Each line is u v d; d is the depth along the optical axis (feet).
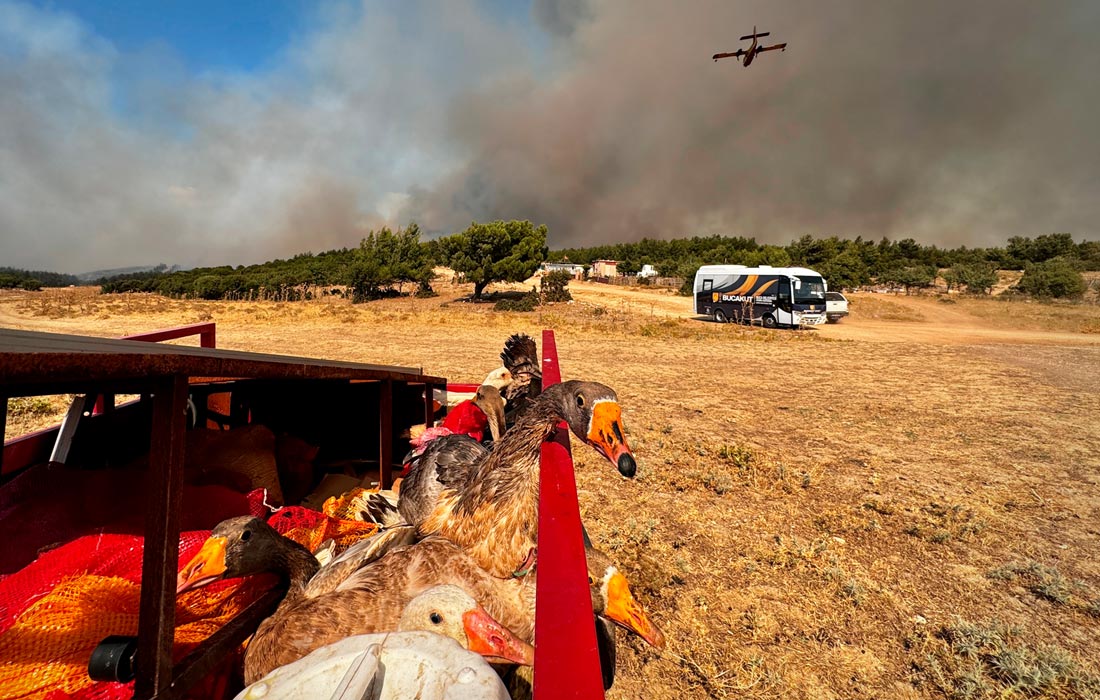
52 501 8.41
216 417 14.75
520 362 17.66
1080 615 12.63
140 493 8.86
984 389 41.19
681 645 11.25
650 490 19.47
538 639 3.51
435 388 18.99
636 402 34.58
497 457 7.84
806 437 27.27
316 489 13.84
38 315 89.51
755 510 18.01
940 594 13.38
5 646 5.59
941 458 24.17
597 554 7.75
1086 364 55.62
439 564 7.26
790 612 12.48
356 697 4.16
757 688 10.12
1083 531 17.06
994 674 10.60
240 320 87.71
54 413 25.59
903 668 10.79
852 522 17.25
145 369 4.58
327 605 6.56
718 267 101.60
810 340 75.05
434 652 4.76
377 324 85.66
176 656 6.23
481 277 144.25
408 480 11.34
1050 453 25.08
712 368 49.75
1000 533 16.78
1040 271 179.63
